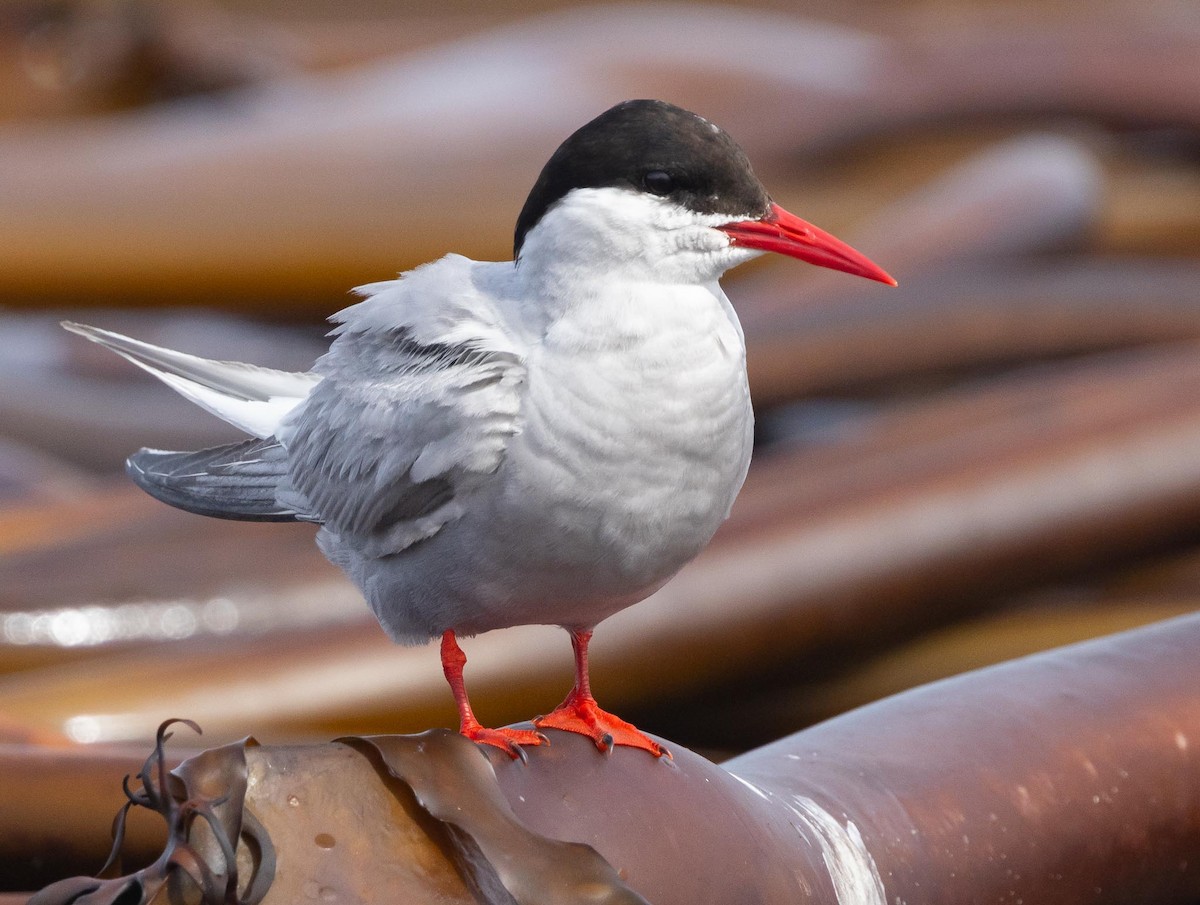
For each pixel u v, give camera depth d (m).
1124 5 29.25
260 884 4.37
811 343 15.04
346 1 28.12
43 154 16.98
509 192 16.97
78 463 15.27
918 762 5.95
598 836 5.06
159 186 16.62
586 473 6.06
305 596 11.01
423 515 6.40
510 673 9.73
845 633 10.58
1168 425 11.40
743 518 10.73
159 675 9.61
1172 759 6.16
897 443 11.94
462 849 4.56
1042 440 11.35
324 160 16.91
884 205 18.47
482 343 6.22
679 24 19.78
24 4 19.58
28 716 9.29
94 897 4.31
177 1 24.45
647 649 10.02
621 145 6.34
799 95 18.55
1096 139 19.72
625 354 6.11
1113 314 15.45
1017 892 5.86
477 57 18.52
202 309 16.92
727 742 10.84
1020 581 10.98
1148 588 12.20
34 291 16.42
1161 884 6.23
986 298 15.49
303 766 4.67
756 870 5.20
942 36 25.27
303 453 7.17
